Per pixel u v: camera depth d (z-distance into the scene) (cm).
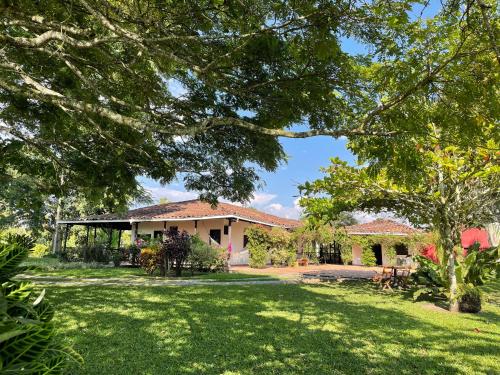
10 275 155
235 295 1031
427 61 310
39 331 126
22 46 429
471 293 922
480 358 519
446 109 325
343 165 939
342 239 2794
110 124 568
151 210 2688
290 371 445
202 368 445
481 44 304
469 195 954
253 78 427
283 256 2412
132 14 400
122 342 535
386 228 2894
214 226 2561
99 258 2219
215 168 709
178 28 406
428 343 593
